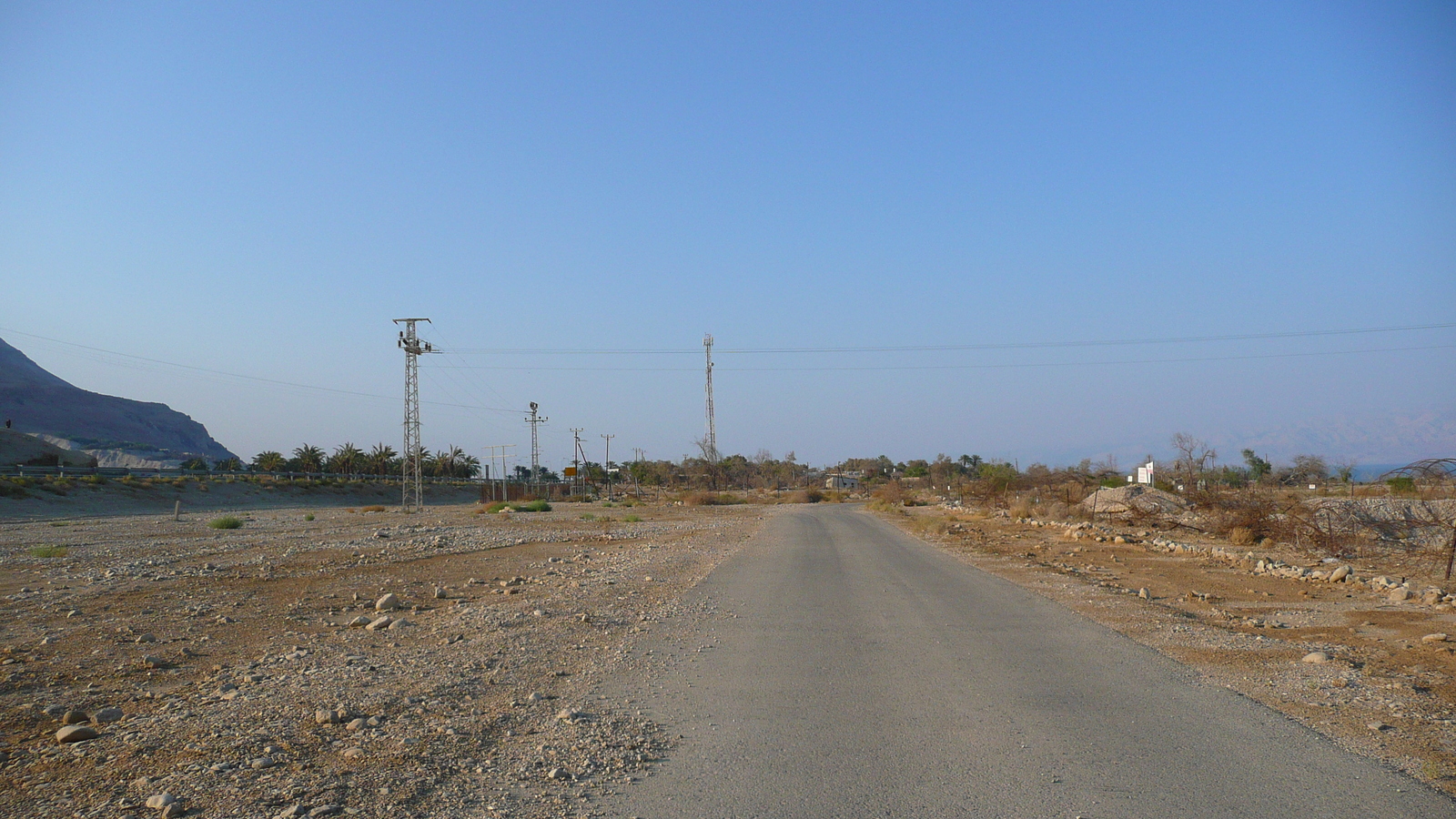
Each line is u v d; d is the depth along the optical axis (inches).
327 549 925.2
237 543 1013.8
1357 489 1425.9
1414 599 512.1
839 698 289.4
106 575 663.8
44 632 414.3
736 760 224.4
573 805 192.1
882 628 431.8
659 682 314.3
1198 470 1931.6
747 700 287.4
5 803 190.2
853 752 230.8
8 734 243.1
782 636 409.1
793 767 218.4
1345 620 451.5
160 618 461.4
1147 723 258.4
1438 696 288.2
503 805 191.9
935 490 3538.4
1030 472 2588.6
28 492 2063.2
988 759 224.4
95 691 297.1
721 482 3978.8
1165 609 493.4
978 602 527.2
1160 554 861.2
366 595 563.5
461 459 5561.0
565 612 488.7
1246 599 537.3
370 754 226.5
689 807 191.0
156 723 254.7
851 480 5398.6
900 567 753.6
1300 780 207.2
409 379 2440.9
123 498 2306.8
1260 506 967.0
